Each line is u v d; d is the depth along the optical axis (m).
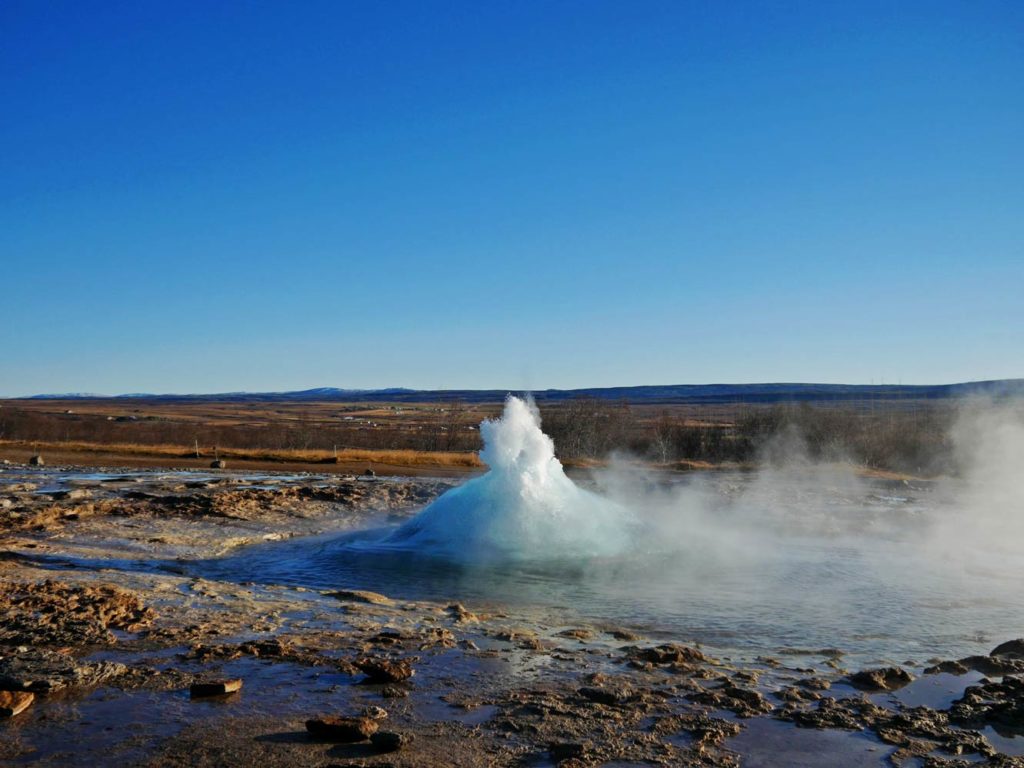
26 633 7.38
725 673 6.83
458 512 12.91
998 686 6.38
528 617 8.88
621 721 5.65
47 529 14.14
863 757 5.11
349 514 17.92
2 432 46.78
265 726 5.44
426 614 8.86
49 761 4.83
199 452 35.91
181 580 10.28
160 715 5.59
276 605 9.03
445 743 5.22
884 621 8.84
